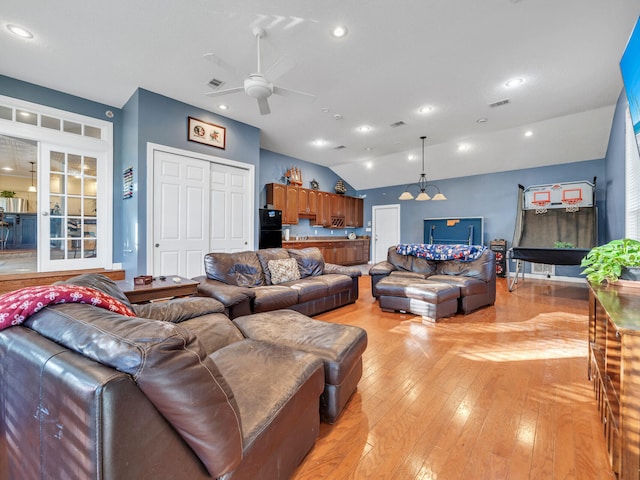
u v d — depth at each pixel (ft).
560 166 19.77
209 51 9.64
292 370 4.49
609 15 7.88
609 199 16.24
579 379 6.91
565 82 11.51
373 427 5.25
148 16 8.09
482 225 22.72
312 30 8.61
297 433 4.24
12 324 3.00
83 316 2.83
